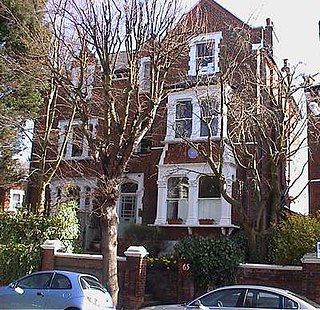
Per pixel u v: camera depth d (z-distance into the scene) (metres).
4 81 22.34
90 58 17.47
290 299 10.20
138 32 14.99
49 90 21.98
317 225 16.36
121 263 16.66
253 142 19.23
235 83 21.09
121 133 14.54
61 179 24.86
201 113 19.28
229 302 10.56
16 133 22.78
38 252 18.73
